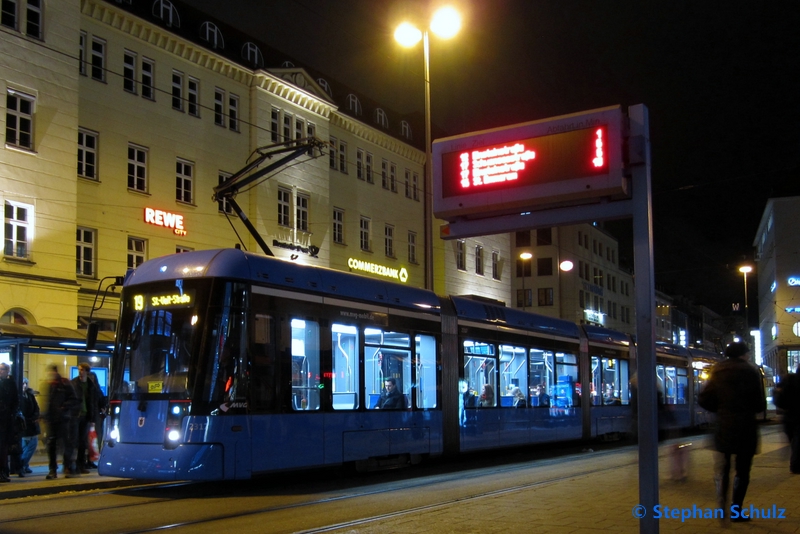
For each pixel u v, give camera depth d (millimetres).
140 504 10031
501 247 50906
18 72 22703
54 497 10984
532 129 6238
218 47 30703
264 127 31719
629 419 23250
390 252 40531
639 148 5801
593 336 22016
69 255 23750
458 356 15875
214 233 29328
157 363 11172
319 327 12453
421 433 14438
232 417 10852
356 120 37875
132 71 27031
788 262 69875
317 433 12086
